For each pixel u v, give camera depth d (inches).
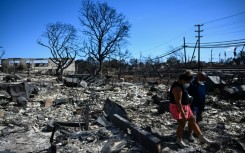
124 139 263.4
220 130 299.3
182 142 235.8
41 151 242.2
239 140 258.2
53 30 1908.2
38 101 551.5
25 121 366.0
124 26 1991.9
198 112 265.0
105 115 355.9
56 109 463.8
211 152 224.8
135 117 382.6
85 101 547.2
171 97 231.0
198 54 1301.7
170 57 2059.5
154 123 340.5
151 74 1360.7
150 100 551.5
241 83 705.6
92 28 1945.1
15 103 521.3
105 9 1974.7
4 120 369.4
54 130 267.9
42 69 2322.8
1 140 276.5
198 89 260.1
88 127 311.3
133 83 1105.4
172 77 1211.9
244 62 1467.8
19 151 243.6
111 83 1120.2
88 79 1106.1
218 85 625.6
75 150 238.8
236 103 497.0
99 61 1969.7
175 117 230.4
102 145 251.4
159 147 215.2
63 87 900.0
